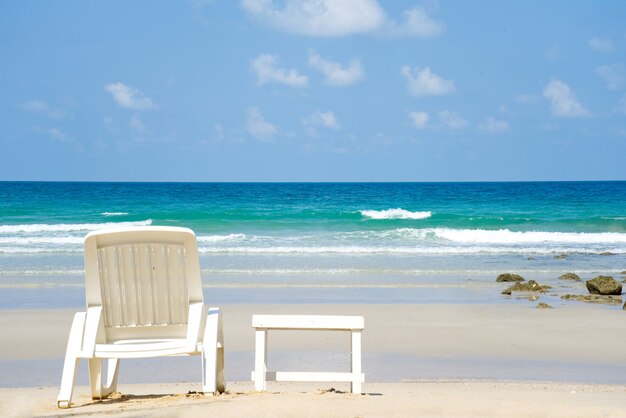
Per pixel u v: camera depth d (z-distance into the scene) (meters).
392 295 15.10
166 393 6.66
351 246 26.52
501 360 8.97
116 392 6.52
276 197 54.56
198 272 5.77
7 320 11.74
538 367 8.55
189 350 5.50
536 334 10.77
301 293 15.32
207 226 34.31
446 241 29.14
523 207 46.16
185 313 5.89
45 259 22.02
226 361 8.74
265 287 16.27
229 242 27.84
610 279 15.62
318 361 8.70
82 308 13.11
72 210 42.81
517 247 26.94
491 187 69.56
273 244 27.09
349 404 5.05
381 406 5.01
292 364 8.52
